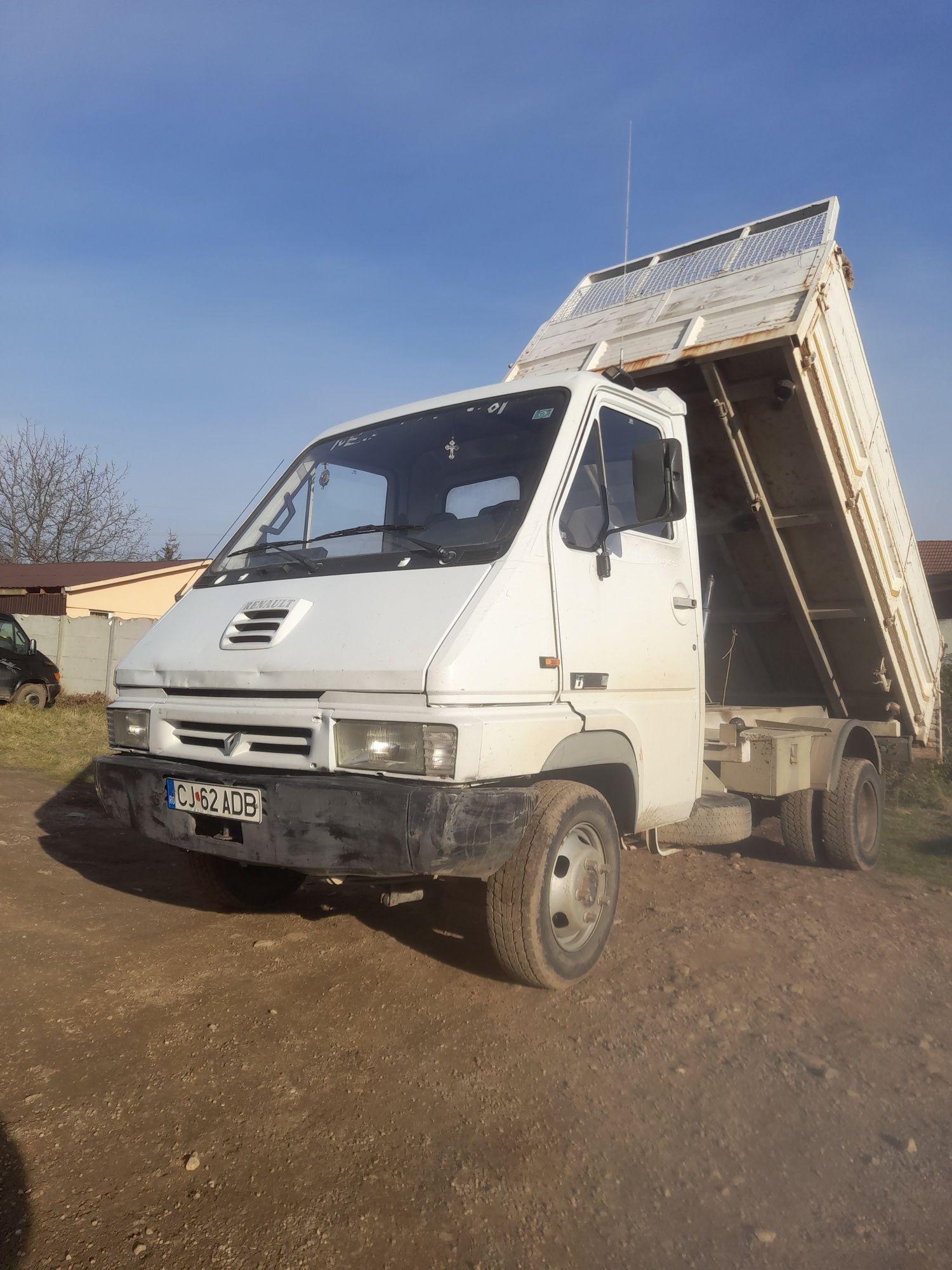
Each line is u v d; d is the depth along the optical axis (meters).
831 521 5.75
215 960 4.29
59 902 5.10
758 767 5.91
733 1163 2.79
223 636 4.11
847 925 5.11
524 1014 3.78
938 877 6.39
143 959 4.27
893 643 6.45
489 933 3.85
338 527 4.77
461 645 3.43
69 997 3.81
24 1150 2.72
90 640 21.27
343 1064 3.33
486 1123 2.97
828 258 5.27
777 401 5.33
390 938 4.64
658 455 4.09
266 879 5.11
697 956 4.51
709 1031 3.67
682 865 6.42
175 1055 3.35
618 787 4.46
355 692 3.54
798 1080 3.31
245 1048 3.43
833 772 6.27
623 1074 3.32
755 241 5.81
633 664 4.38
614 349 5.82
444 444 4.62
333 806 3.41
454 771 3.30
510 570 3.74
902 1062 3.48
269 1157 2.74
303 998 3.88
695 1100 3.15
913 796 8.95
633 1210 2.55
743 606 6.59
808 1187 2.68
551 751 3.78
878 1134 2.97
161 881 5.66
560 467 4.15
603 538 4.23
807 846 6.39
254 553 4.77
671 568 4.81
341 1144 2.83
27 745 11.93
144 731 4.20
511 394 4.68
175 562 32.50
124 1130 2.85
